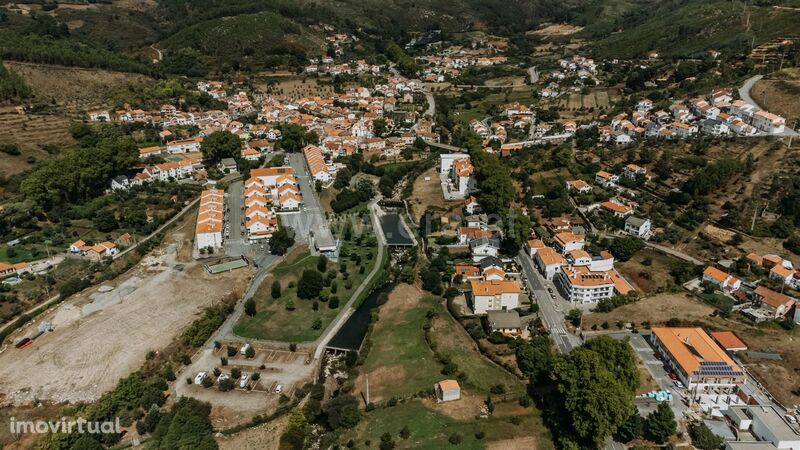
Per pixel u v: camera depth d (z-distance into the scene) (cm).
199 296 15575
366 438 10750
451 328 14238
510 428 10794
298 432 10962
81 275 16262
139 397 11788
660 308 14288
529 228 18062
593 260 16138
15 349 13375
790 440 9938
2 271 15688
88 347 13438
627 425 10406
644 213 18700
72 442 10462
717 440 10188
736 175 18812
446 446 10400
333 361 13512
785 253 15612
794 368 11962
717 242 16588
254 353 13588
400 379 12450
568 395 10375
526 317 14375
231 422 11456
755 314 13675
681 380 11900
